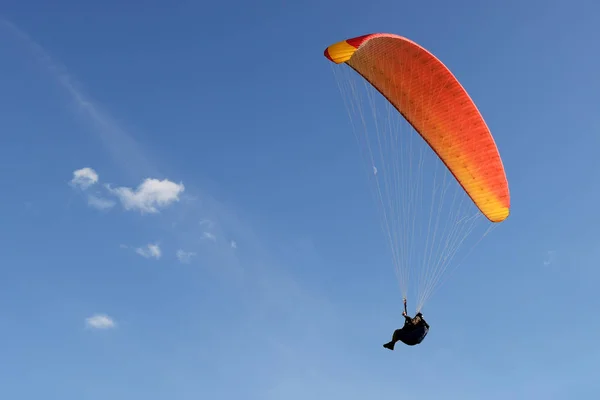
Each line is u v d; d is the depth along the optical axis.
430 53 23.50
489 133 24.64
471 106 24.42
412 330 22.56
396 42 23.22
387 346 22.73
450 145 25.69
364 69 25.41
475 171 25.52
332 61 21.31
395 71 24.78
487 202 25.70
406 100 25.62
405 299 22.89
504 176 24.98
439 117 25.28
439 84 24.39
